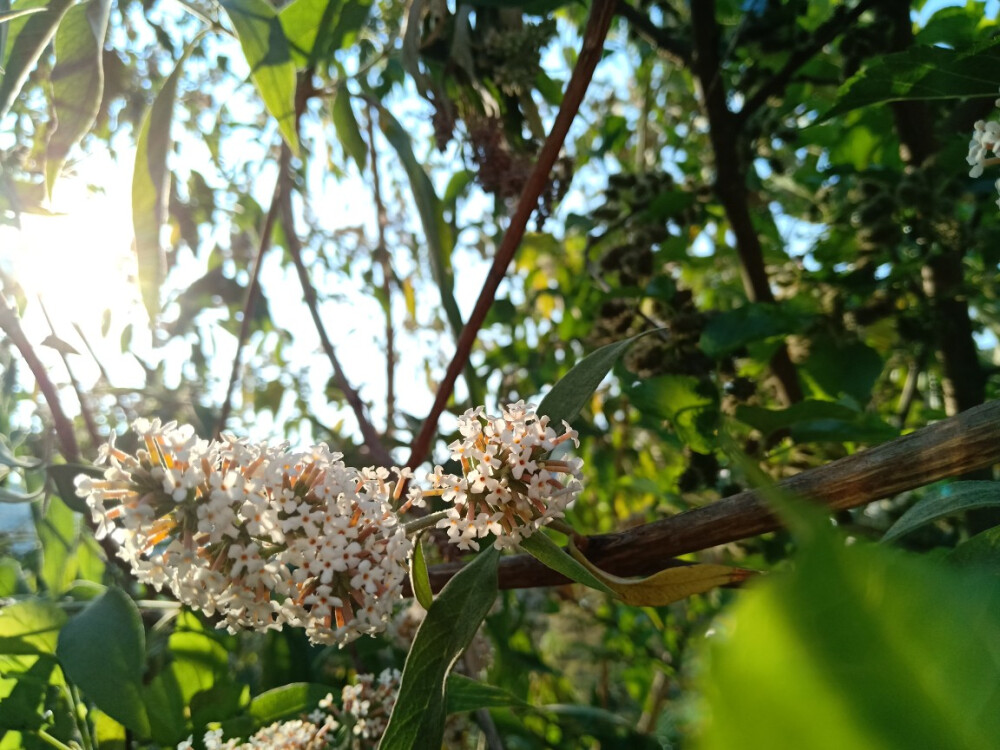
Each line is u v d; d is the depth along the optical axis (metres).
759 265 0.35
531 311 0.58
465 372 0.28
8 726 0.22
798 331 0.32
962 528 0.28
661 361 0.32
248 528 0.14
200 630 0.23
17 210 0.23
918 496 0.34
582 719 0.35
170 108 0.24
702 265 0.46
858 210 0.33
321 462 0.15
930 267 0.34
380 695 0.22
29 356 0.25
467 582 0.15
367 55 0.44
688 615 0.44
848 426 0.28
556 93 0.35
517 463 0.14
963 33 0.36
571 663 0.55
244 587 0.14
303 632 0.28
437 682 0.14
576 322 0.52
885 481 0.13
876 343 0.38
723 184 0.35
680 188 0.36
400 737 0.14
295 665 0.28
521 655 0.39
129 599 0.21
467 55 0.30
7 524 0.31
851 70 0.33
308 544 0.14
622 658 0.50
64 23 0.22
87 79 0.22
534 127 0.32
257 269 0.34
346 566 0.14
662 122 0.57
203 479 0.14
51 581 0.27
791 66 0.33
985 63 0.18
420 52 0.32
